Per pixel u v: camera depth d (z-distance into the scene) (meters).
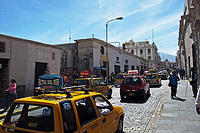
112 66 27.56
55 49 15.63
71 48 22.91
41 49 13.99
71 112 2.82
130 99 10.88
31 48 13.03
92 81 10.45
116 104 9.28
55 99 2.86
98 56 22.84
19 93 11.83
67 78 16.08
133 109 7.99
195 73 10.05
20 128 2.68
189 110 7.16
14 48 11.68
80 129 2.78
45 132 2.47
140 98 11.02
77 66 22.19
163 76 30.56
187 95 11.02
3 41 10.96
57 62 15.83
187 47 23.59
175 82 10.16
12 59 11.50
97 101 3.86
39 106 2.72
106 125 3.71
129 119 6.37
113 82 22.34
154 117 6.56
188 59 23.30
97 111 3.55
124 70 33.34
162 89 15.67
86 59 21.73
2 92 11.04
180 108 7.58
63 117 2.59
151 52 68.75
